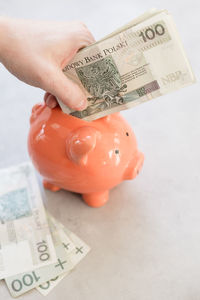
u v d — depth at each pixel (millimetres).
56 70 642
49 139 725
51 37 644
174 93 1178
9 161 1049
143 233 845
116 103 695
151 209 890
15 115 1193
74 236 851
